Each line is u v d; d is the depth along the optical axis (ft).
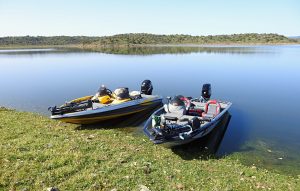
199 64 167.02
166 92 90.38
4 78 127.03
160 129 44.52
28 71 151.64
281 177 37.29
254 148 48.29
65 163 32.40
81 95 88.33
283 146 49.03
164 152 43.68
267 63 173.58
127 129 58.23
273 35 575.38
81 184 28.32
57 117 54.34
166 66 156.76
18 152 33.86
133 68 149.18
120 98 65.16
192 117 50.93
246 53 259.39
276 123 60.49
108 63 179.22
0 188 26.76
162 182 30.55
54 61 208.33
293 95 85.87
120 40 572.10
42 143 38.19
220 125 58.70
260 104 75.87
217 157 44.39
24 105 76.54
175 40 593.83
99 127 58.90
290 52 272.51
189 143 48.62
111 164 33.53
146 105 70.08
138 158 37.19
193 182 31.30
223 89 95.30
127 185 28.99
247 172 37.45
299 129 56.75
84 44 583.17
